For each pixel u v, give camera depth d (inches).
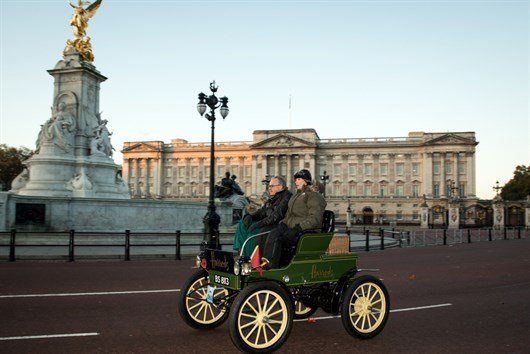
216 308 346.6
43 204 1009.5
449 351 286.7
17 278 561.9
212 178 929.5
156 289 495.2
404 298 468.4
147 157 5580.7
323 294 325.1
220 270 310.3
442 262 871.1
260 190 5201.8
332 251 326.6
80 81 1250.0
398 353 281.9
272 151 5196.9
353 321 336.2
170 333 323.0
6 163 3412.9
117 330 327.6
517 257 1000.9
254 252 289.4
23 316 365.1
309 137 5177.2
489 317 383.6
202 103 956.0
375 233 2121.1
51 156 1166.3
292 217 320.8
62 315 370.3
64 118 1213.1
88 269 658.8
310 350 287.6
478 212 4419.3
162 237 1034.1
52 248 906.1
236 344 268.4
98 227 1069.8
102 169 1231.5
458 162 4808.1
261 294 314.2
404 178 4970.5
